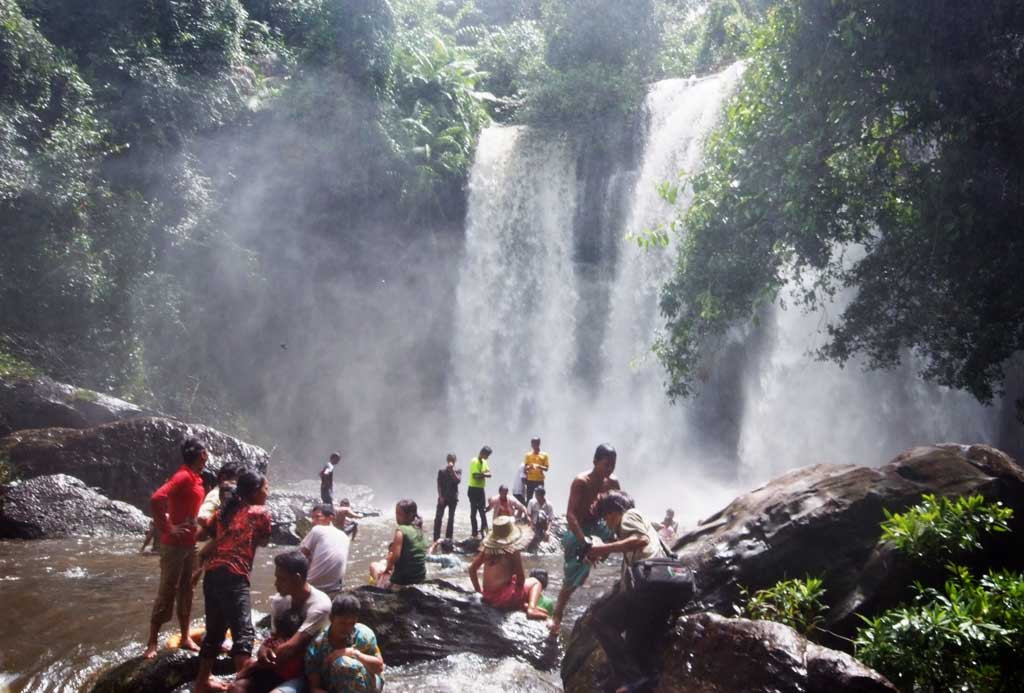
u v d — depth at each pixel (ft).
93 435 49.24
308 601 18.06
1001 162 35.47
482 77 99.71
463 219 93.40
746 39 49.85
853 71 36.40
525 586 24.97
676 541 22.31
